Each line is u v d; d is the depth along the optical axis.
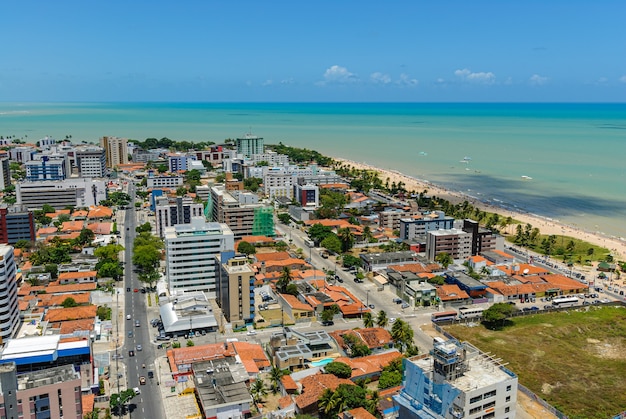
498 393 135.62
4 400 143.38
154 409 175.75
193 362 192.12
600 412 180.62
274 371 190.38
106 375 196.12
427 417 135.62
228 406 164.62
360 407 166.38
